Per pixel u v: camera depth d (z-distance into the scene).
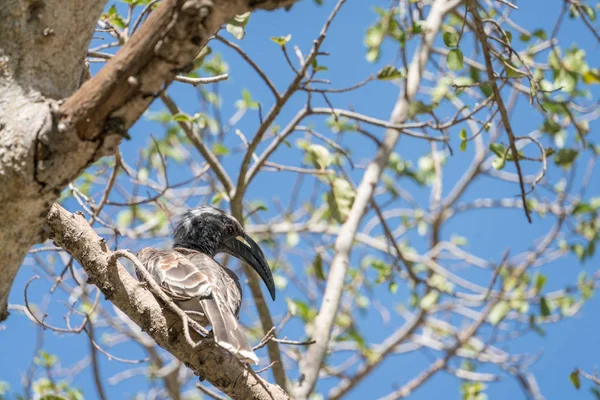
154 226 15.89
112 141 5.05
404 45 12.02
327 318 11.90
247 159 11.55
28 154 4.98
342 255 12.31
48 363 14.09
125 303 7.17
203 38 4.80
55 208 7.17
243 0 4.67
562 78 12.49
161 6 4.83
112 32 10.51
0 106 5.15
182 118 10.58
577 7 11.86
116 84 4.89
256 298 12.16
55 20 5.36
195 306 8.55
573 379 11.37
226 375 7.22
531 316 16.39
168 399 16.33
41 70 5.31
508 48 9.51
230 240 10.87
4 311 5.62
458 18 15.55
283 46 10.72
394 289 13.97
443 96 14.73
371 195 12.91
